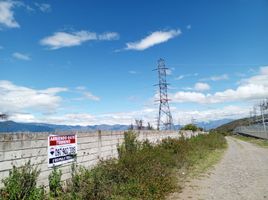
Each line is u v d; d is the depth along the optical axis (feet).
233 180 44.27
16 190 24.11
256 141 195.52
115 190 32.71
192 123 245.45
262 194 34.88
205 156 77.82
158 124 149.07
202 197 33.58
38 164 28.66
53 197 29.73
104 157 44.55
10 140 25.08
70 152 34.83
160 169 42.73
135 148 55.36
